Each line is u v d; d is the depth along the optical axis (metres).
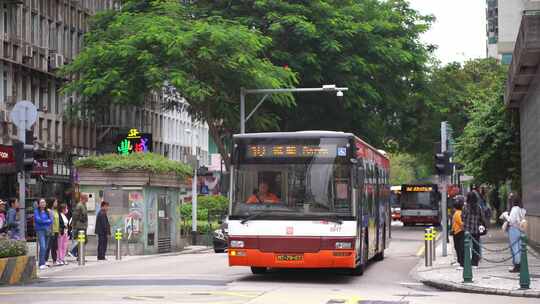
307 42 54.47
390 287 22.34
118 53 47.50
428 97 65.69
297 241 22.34
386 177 34.22
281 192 22.64
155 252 38.78
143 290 20.14
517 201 25.81
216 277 24.52
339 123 59.00
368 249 26.34
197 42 46.91
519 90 39.12
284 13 53.62
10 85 60.38
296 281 23.44
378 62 57.66
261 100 49.00
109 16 54.72
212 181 66.75
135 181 37.66
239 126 51.75
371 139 60.94
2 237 24.25
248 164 22.86
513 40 47.12
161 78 46.22
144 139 54.50
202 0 54.53
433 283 23.05
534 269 27.25
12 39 60.47
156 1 51.94
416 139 71.50
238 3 54.25
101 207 33.69
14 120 26.27
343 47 55.78
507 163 50.75
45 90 66.88
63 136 70.50
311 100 56.97
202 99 45.88
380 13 59.91
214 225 50.88
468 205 27.78
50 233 29.59
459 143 54.00
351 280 24.23
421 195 77.44
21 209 25.72
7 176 57.34
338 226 22.34
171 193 41.22
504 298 19.92
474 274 25.25
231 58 47.06
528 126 39.75
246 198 22.73
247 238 22.55
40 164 59.62
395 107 62.22
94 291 19.92
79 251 30.75
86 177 37.94
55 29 69.44
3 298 18.48
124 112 81.62
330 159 22.66
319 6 54.62
